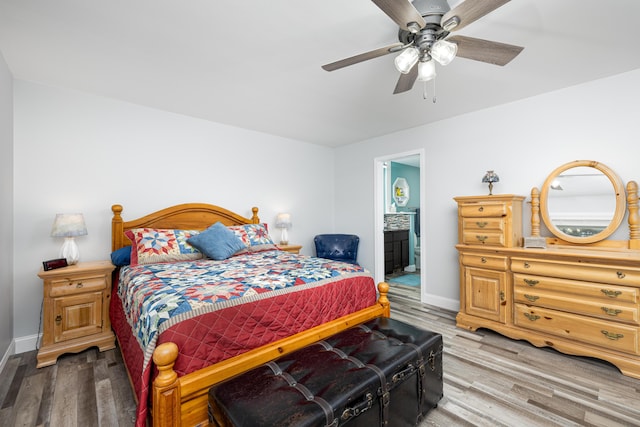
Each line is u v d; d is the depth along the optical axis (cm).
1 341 208
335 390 118
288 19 169
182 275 204
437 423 156
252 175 399
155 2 155
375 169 438
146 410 126
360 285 221
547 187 272
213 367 137
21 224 245
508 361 220
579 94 258
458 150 339
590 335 213
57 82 254
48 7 158
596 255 211
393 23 172
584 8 158
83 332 234
